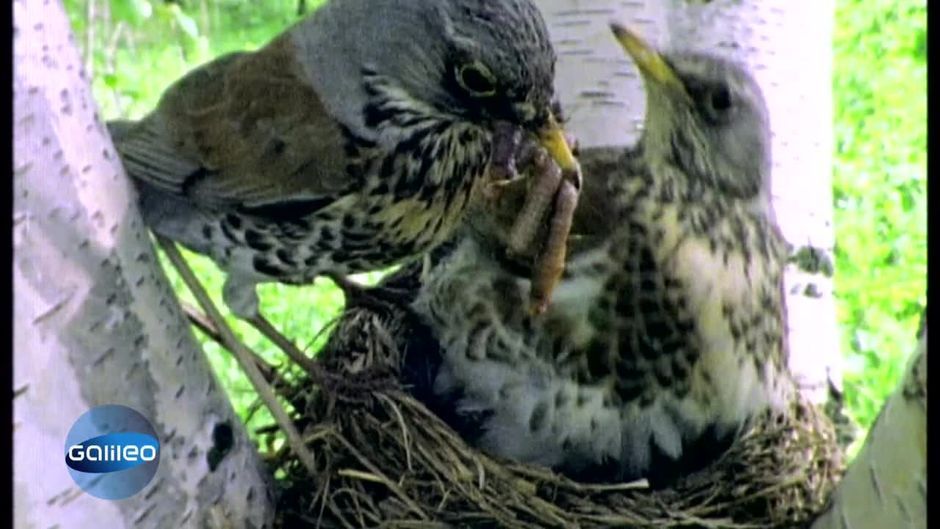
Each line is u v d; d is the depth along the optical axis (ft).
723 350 2.29
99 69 3.91
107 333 2.01
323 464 2.28
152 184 2.22
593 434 2.29
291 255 2.23
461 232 2.33
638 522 2.27
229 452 2.12
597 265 2.28
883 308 3.90
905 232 4.19
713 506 2.30
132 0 3.43
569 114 2.56
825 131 2.68
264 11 3.99
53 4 2.00
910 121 4.60
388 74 2.21
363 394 2.31
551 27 2.57
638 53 2.31
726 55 2.55
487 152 2.26
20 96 1.97
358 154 2.21
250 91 2.22
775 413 2.35
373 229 2.23
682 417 2.29
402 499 2.26
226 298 2.27
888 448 1.97
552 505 2.27
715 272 2.29
